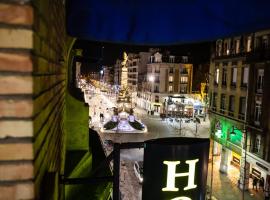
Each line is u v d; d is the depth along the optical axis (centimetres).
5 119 154
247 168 2391
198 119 5094
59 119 409
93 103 8025
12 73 153
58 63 371
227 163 2723
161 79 6312
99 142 1209
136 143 317
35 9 162
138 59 7781
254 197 2203
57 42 341
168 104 5978
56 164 335
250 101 2348
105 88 13200
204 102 5697
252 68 2333
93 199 656
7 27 152
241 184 2355
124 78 9288
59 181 304
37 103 172
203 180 324
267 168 2141
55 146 318
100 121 5097
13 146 155
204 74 6253
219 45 2945
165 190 308
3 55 152
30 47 154
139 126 4350
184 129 4600
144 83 7162
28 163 157
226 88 2759
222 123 2812
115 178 312
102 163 320
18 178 156
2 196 155
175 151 306
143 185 314
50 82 251
